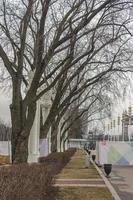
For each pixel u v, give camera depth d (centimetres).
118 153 3756
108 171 2686
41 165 1475
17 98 1712
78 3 2073
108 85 3597
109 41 2295
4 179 957
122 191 1925
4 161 3138
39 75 1770
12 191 798
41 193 1082
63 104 2769
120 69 2892
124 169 3562
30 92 1759
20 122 1730
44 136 2827
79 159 5153
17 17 2198
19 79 1709
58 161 2764
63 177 2453
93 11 1892
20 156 1723
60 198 1488
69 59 2172
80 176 2541
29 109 1756
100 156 3744
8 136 6300
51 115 2752
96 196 1612
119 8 2119
